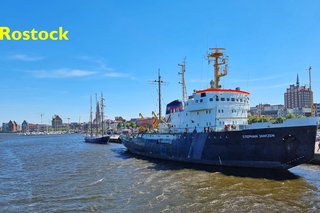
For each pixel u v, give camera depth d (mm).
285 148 33938
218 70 48094
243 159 37594
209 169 40531
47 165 51125
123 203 25578
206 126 45250
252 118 109062
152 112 72125
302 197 25875
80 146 100625
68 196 28531
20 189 32125
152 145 54125
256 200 25234
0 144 131750
